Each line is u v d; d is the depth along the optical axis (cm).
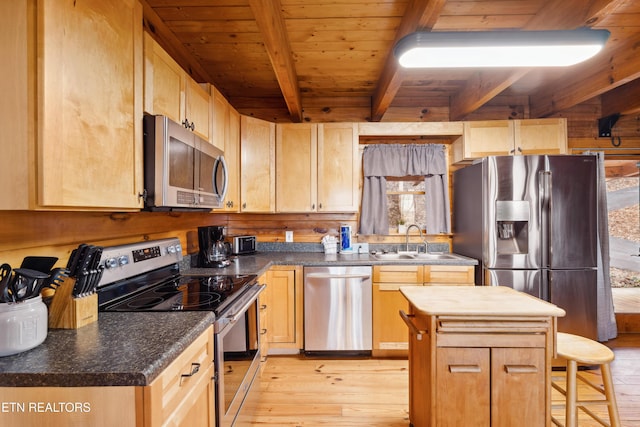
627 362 251
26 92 83
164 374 89
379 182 317
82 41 96
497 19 200
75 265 112
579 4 165
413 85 300
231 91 315
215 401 127
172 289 170
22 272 90
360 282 265
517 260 252
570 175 250
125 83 118
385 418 190
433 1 153
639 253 349
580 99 267
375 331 266
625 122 319
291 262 267
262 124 284
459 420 139
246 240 304
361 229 316
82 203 96
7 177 83
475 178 270
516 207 252
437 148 311
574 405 146
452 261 264
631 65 222
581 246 249
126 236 167
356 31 212
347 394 215
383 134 296
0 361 85
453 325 138
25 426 81
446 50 151
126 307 136
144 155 131
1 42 83
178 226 227
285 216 327
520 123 286
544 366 138
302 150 293
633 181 378
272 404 203
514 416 138
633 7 184
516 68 215
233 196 254
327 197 294
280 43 188
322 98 327
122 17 116
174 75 158
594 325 248
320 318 265
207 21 204
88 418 81
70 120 91
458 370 138
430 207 311
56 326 110
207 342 123
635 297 357
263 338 234
